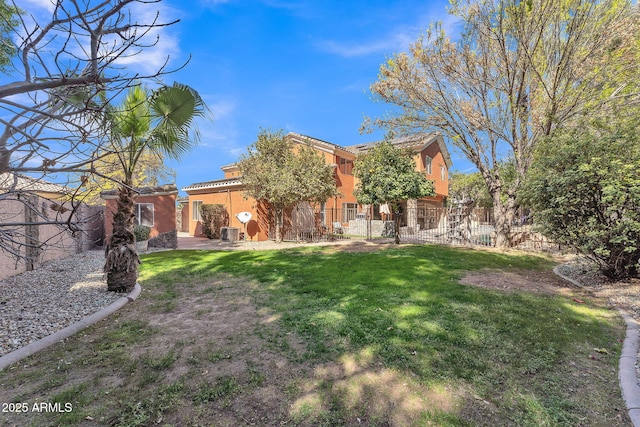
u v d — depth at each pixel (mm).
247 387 2703
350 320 4176
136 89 5051
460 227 14195
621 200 5297
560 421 2283
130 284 5715
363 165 13086
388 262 8617
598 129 7859
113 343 3605
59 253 10281
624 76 9703
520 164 11562
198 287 6191
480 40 11094
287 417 2322
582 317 4383
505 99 11523
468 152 12906
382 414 2348
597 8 9453
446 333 3736
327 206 18266
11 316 4465
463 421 2264
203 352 3359
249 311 4688
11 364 3096
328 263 8562
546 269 7973
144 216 14992
